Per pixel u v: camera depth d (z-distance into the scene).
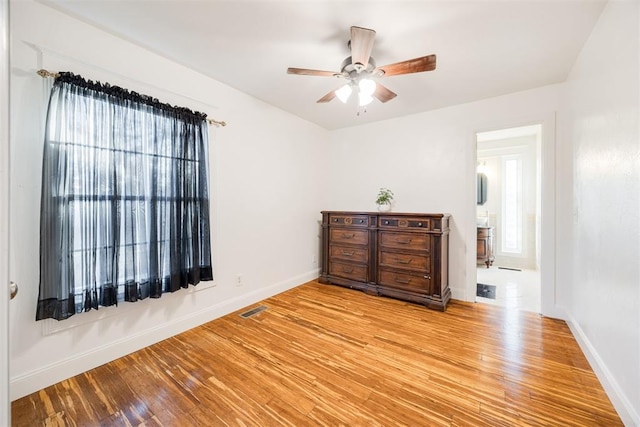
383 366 1.89
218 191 2.69
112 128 1.88
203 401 1.56
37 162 1.62
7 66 0.68
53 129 1.63
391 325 2.53
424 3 1.60
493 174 5.43
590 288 1.94
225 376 1.78
